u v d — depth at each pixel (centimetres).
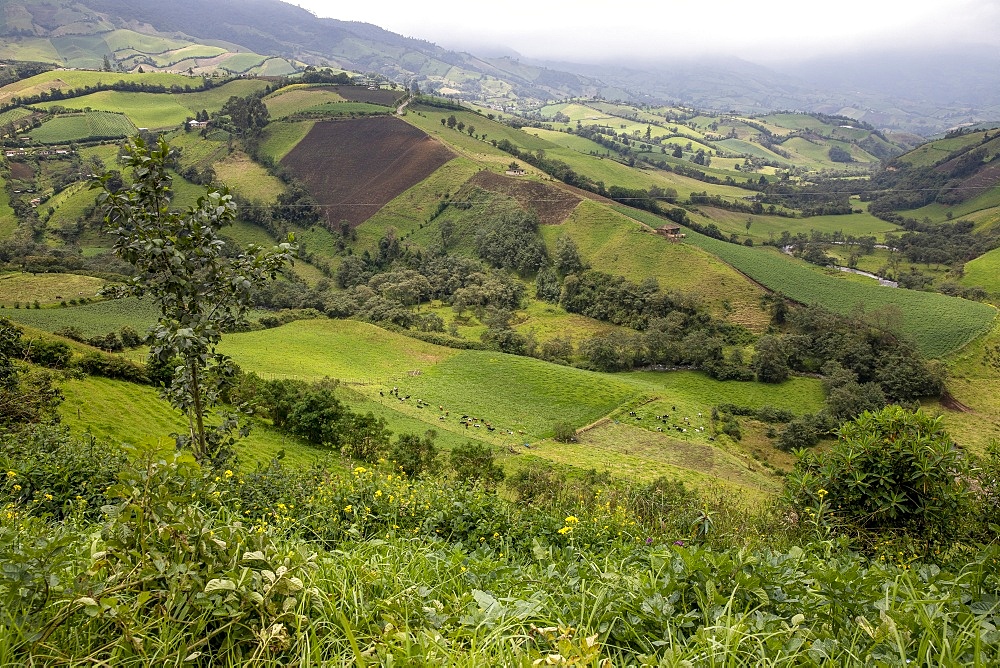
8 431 1559
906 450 598
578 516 654
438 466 2705
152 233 637
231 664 235
